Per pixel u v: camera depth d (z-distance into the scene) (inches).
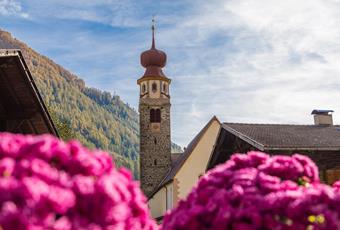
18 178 109.3
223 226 135.3
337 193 142.6
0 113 498.6
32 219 99.3
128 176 142.3
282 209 133.6
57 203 104.9
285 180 158.6
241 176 150.5
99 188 114.5
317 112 960.3
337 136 781.3
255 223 131.9
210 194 151.7
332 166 695.7
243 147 790.5
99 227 111.7
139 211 134.4
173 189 1325.0
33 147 123.9
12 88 469.4
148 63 1838.1
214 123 1398.9
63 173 118.5
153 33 1956.2
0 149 121.6
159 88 1752.0
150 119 1723.7
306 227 131.2
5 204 98.0
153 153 1695.4
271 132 786.8
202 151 1368.1
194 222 143.0
